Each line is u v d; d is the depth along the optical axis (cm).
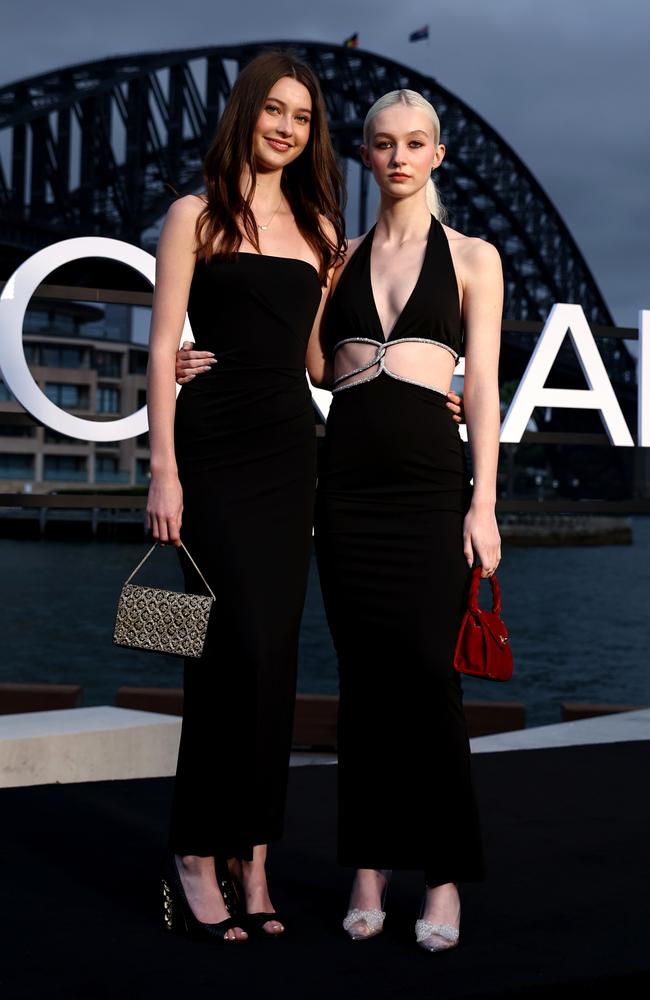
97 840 305
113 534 6962
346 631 245
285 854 297
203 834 234
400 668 238
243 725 235
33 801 352
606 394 595
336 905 255
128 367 7594
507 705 588
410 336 246
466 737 240
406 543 241
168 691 578
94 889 262
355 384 247
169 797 360
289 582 239
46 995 195
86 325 7850
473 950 222
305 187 252
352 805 241
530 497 11994
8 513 7000
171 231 243
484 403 246
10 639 2845
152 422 240
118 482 7606
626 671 2564
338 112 6925
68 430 525
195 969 211
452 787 236
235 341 241
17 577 4456
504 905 252
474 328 250
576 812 341
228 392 240
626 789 372
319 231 253
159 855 291
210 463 239
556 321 588
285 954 221
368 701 242
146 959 216
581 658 2747
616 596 4234
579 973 208
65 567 4994
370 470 243
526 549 7138
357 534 243
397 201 255
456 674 240
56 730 417
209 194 244
